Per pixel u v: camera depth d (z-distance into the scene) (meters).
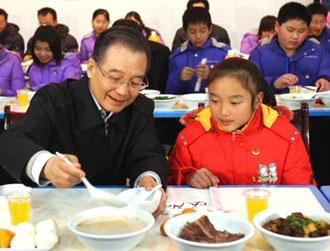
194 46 4.16
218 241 1.15
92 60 1.51
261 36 6.44
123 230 1.22
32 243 1.18
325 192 1.62
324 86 3.52
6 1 7.42
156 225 1.37
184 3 7.44
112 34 1.46
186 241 1.11
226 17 7.48
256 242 1.25
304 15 3.71
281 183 1.92
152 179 1.61
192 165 1.96
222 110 1.77
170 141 3.77
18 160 1.42
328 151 3.48
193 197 1.60
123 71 1.42
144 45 1.45
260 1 7.41
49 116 1.65
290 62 3.84
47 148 1.69
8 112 2.32
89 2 7.45
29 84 4.63
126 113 1.73
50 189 1.66
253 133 1.90
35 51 4.35
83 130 1.66
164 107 3.27
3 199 1.44
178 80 4.07
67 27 6.92
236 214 1.44
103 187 1.69
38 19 7.11
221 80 1.74
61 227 1.35
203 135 1.95
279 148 1.90
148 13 7.49
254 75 1.79
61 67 4.38
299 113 2.32
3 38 6.80
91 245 1.16
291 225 1.19
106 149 1.72
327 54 3.87
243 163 1.91
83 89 1.67
